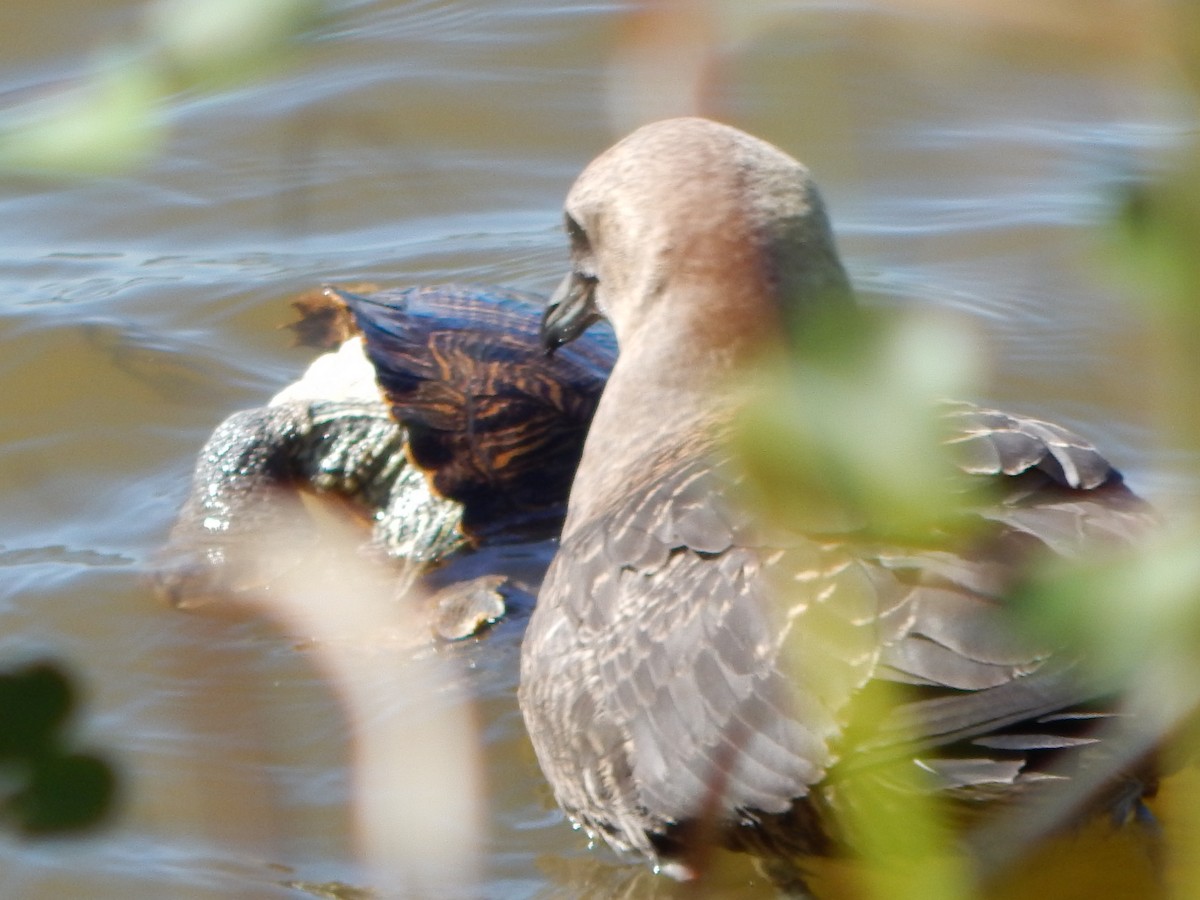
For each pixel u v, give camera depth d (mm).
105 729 10180
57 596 11758
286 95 18781
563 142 18094
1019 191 16062
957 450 7574
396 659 11125
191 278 16141
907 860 2980
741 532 7898
